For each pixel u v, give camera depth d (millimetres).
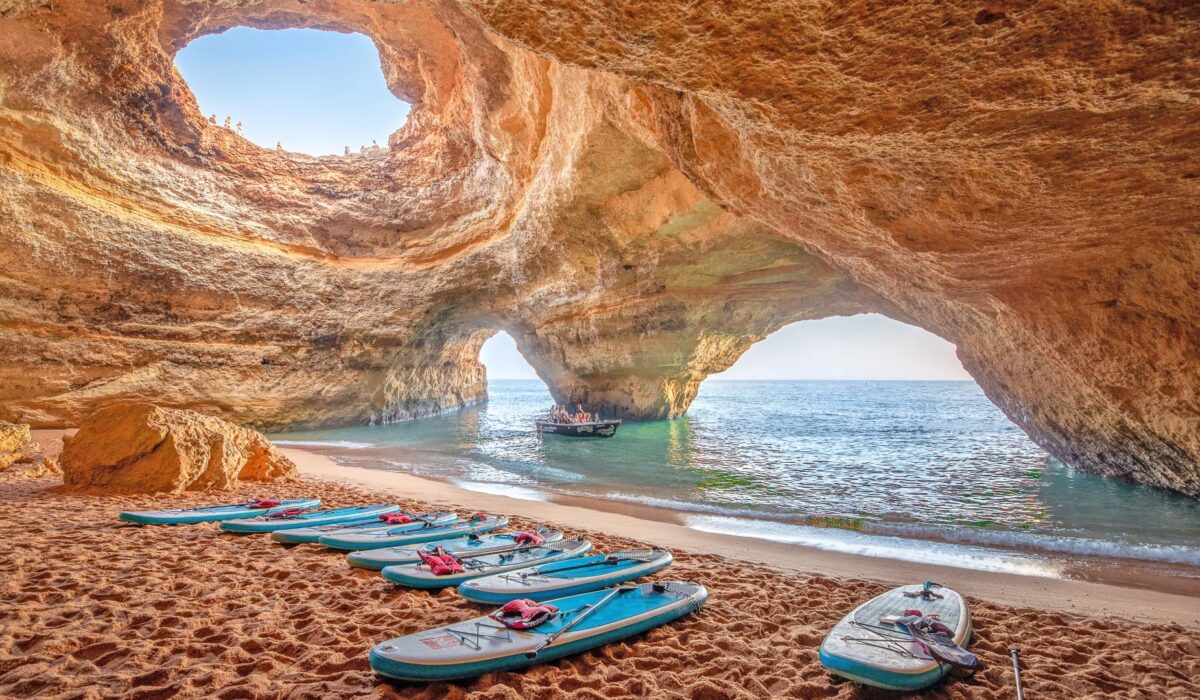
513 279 21594
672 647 3561
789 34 3145
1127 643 3830
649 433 21797
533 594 4160
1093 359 8102
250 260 18484
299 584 4465
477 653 3076
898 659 3064
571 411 27094
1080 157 4266
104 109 15664
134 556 5004
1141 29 2859
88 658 3131
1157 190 4719
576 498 9711
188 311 17391
